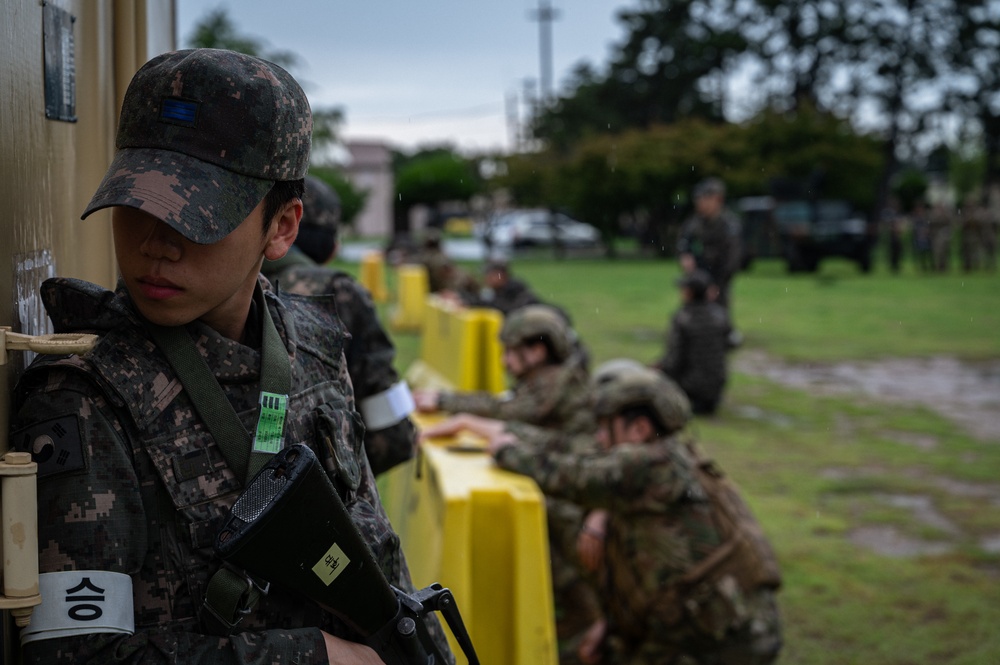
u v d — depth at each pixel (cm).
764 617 310
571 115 5019
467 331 638
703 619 307
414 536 349
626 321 1460
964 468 686
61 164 156
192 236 113
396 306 1466
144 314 120
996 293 1970
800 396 939
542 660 277
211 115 118
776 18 4597
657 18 4838
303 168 127
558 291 1952
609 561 330
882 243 3409
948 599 453
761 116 3344
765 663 311
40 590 111
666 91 4919
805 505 595
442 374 725
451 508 279
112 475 115
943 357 1193
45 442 114
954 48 4453
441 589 145
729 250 1029
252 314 134
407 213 4050
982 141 4719
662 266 2744
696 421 822
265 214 124
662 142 3105
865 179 3331
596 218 3134
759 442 752
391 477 455
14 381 124
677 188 3041
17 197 130
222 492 120
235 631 117
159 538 117
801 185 2525
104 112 186
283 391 128
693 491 309
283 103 123
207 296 120
